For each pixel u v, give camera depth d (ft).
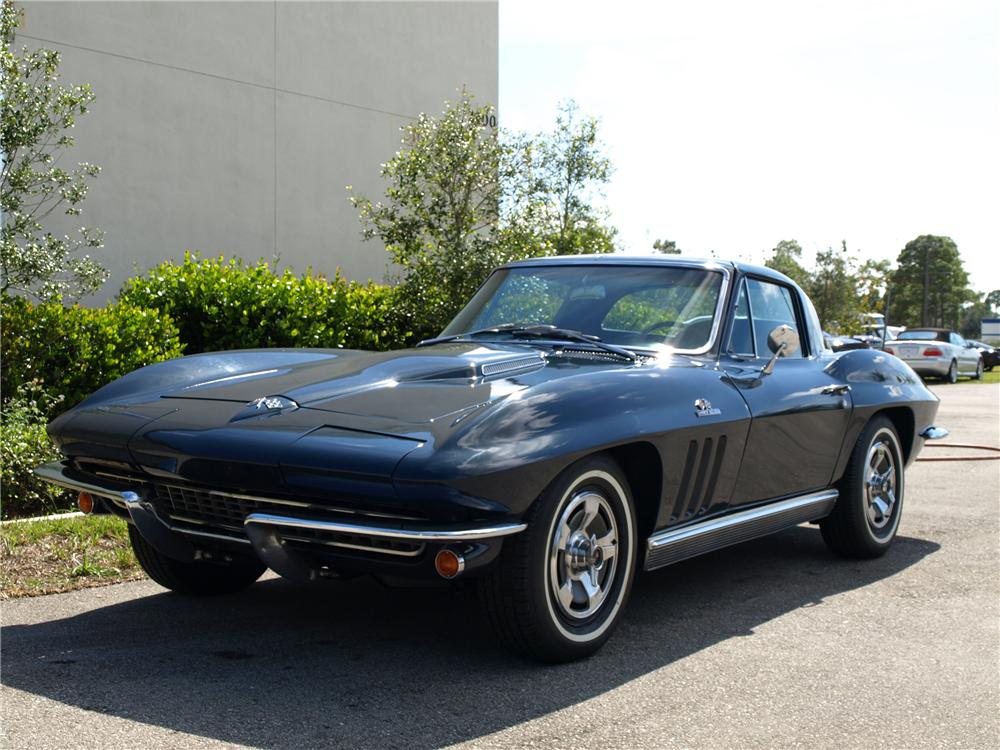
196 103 38.37
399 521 9.50
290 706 9.34
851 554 16.24
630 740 8.70
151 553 12.71
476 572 9.64
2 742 8.39
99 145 35.29
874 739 8.81
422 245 34.55
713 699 9.73
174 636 11.53
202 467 10.27
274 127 41.09
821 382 14.99
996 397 58.75
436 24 47.67
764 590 14.21
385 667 10.50
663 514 11.68
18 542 15.12
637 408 10.99
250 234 40.32
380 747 8.44
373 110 44.93
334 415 10.25
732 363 13.65
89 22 35.04
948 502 21.91
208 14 38.68
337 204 43.52
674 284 14.16
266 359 13.41
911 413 17.16
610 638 11.64
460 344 13.62
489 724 8.99
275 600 13.24
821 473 15.05
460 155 33.94
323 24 42.86
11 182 24.70
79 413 11.88
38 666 10.37
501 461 9.36
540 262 15.61
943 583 14.71
